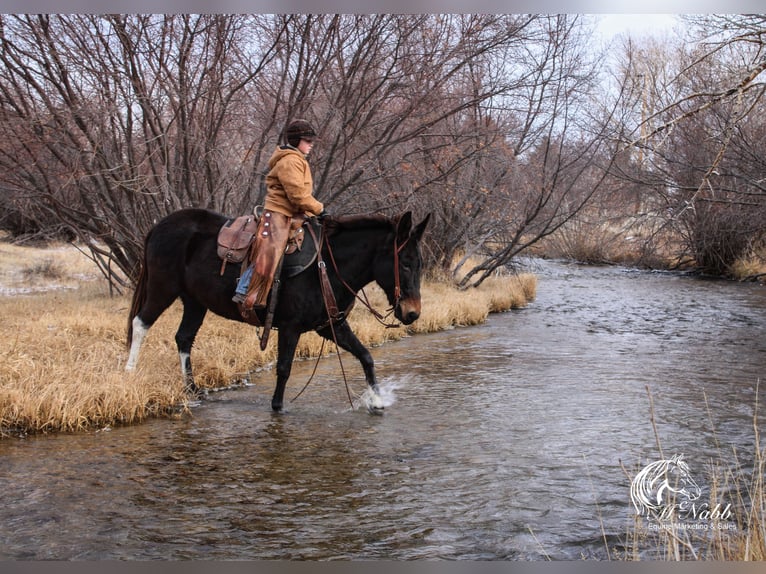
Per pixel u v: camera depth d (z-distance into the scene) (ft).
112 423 22.68
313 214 22.68
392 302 23.03
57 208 38.14
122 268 41.93
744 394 27.09
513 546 14.58
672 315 51.19
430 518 15.88
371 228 23.16
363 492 17.28
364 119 37.86
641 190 67.46
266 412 24.26
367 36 35.63
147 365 26.50
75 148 34.60
